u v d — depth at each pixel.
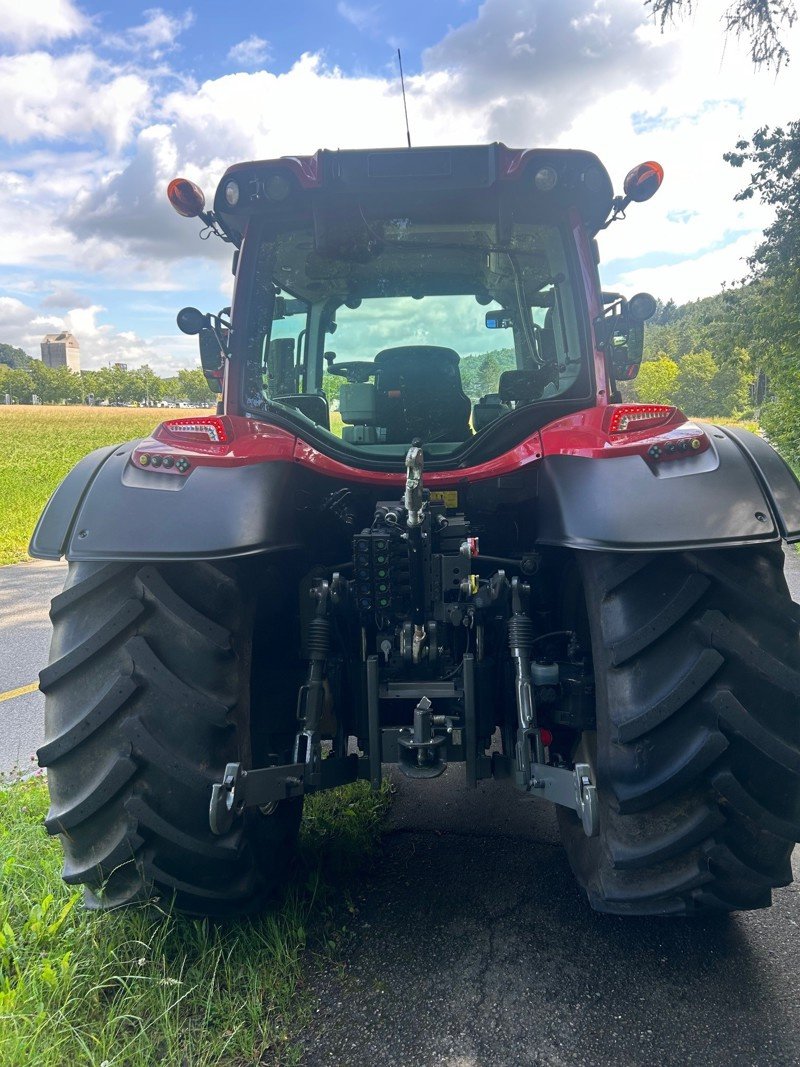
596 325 2.54
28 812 3.10
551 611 2.57
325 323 2.71
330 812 3.05
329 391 2.73
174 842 1.93
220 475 2.11
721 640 1.86
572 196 2.54
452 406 2.71
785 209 15.37
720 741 1.83
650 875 1.98
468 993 2.03
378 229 2.58
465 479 2.37
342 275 2.66
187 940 2.16
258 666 2.38
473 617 2.27
